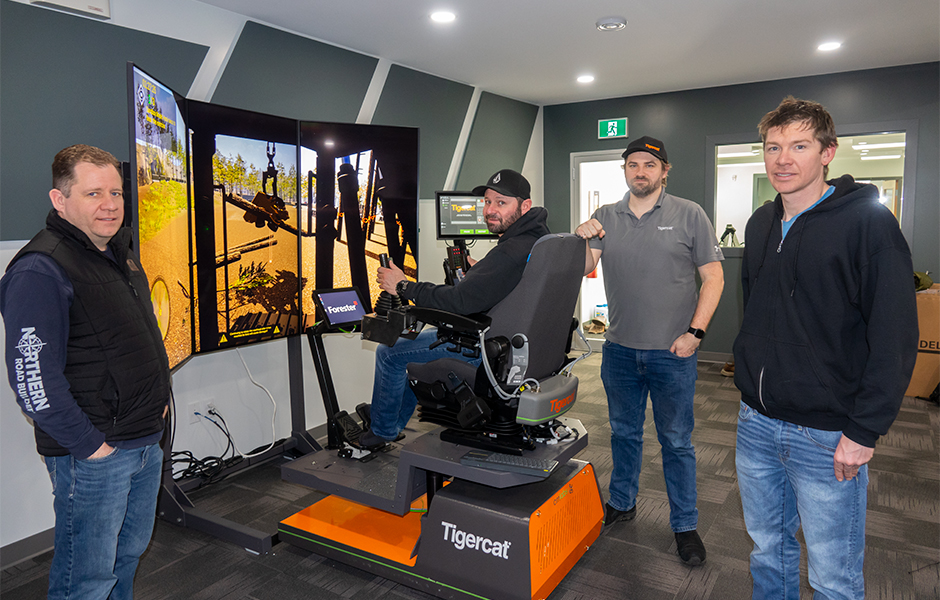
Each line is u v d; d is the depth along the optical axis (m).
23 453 2.20
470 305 1.73
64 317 1.31
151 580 2.05
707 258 2.04
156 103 2.01
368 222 3.21
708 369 5.03
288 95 3.29
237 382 3.08
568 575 2.05
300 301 3.02
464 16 3.14
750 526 1.45
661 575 2.05
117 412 1.40
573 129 5.68
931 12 3.23
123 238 1.50
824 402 1.23
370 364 3.95
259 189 2.74
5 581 2.07
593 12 3.14
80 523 1.38
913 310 1.13
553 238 1.69
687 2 3.04
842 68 4.48
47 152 2.23
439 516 1.87
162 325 2.11
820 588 1.31
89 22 2.35
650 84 4.91
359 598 1.95
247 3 2.84
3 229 2.12
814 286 1.24
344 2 2.89
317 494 2.73
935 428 3.50
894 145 4.85
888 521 2.42
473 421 1.81
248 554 2.22
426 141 4.34
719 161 5.92
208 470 2.86
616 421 2.31
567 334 1.93
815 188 1.28
